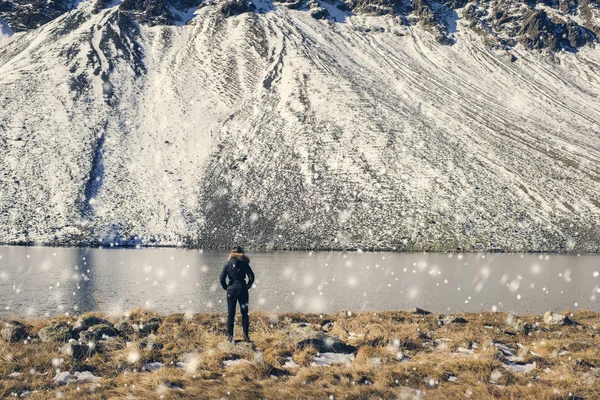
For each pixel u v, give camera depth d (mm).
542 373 9445
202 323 13656
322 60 132500
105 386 8219
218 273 35625
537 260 51719
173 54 142375
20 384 8148
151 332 12508
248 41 147500
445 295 26234
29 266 39781
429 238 66688
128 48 140875
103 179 80938
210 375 8906
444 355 10375
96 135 93812
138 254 52844
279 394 7945
